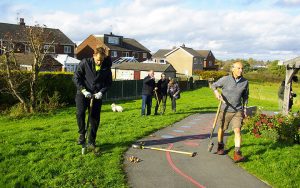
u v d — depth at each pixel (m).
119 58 72.56
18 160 7.39
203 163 7.95
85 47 73.31
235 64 7.94
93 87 7.94
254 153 8.60
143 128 11.84
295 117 11.55
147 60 76.56
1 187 5.87
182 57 81.12
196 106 21.88
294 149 9.26
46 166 7.01
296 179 6.86
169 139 10.48
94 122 8.20
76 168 6.97
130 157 7.95
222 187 6.51
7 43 20.05
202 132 11.96
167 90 17.47
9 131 11.05
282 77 65.62
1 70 17.55
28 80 18.12
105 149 8.57
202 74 64.69
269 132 10.52
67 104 21.33
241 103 8.16
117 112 17.45
